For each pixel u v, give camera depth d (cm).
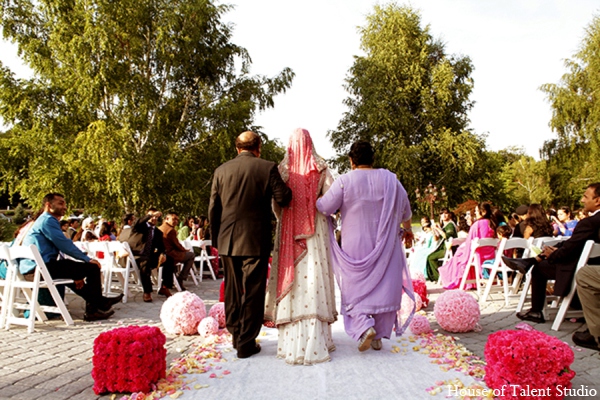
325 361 414
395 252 436
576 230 518
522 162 4728
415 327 520
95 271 649
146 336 362
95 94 1916
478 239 784
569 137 2898
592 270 447
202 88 2284
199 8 2102
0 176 2178
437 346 463
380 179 442
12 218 3869
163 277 876
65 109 2048
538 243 688
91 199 2020
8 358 457
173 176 1992
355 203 436
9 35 2086
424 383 361
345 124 3572
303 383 363
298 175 443
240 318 434
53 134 1995
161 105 2206
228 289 440
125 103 2053
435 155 3331
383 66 3359
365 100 3431
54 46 1972
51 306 654
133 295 894
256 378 375
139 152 2023
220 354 448
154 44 2145
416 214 3391
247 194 422
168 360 450
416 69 3300
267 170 425
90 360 449
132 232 838
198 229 1434
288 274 424
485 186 3369
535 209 786
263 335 530
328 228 455
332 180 457
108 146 1819
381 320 436
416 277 737
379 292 425
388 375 379
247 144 450
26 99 1972
